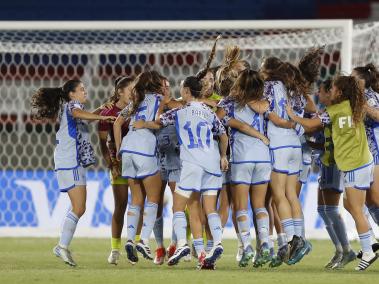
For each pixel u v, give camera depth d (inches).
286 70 1088.8
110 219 1668.3
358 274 1005.2
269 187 1168.2
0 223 1686.8
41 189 1688.0
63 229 1109.1
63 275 970.7
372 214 1137.4
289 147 1075.3
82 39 1958.7
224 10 2546.8
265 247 1062.4
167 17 2517.2
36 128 1953.7
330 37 1710.1
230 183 1110.4
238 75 1081.4
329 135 1091.3
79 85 1112.2
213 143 1052.5
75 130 1107.9
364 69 1114.1
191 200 1062.4
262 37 1756.9
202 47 1820.9
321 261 1224.8
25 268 1088.8
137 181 1114.1
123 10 2511.1
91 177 1683.1
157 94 1103.6
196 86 1052.5
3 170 1704.0
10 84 2041.1
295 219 1081.4
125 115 1103.6
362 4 2689.5
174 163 1161.4
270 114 1070.4
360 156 1041.5
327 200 1120.8
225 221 1153.4
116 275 970.1
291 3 2588.6
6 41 1973.4
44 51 1815.9
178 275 970.1
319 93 1106.1
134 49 1835.6
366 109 1062.4
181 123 1048.2
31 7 2493.8
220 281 912.3
